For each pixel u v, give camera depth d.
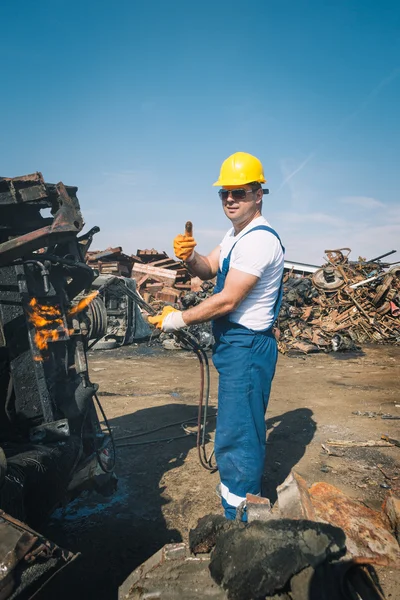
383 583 2.08
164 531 2.76
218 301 2.38
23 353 2.56
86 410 2.90
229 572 1.39
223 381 2.57
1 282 2.50
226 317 2.56
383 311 13.84
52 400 2.74
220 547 1.48
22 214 2.68
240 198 2.49
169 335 12.11
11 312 2.54
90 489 2.94
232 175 2.47
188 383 7.14
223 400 2.56
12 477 2.00
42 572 1.44
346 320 13.93
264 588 1.30
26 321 2.51
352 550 1.52
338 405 5.70
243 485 2.52
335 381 7.36
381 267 17.20
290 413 5.29
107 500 3.14
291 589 1.31
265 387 2.56
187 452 4.02
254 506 1.75
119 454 3.98
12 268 2.55
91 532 2.75
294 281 16.33
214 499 3.13
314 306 15.05
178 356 10.13
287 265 19.91
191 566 1.54
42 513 2.29
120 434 4.55
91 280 2.96
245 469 2.51
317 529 1.42
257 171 2.51
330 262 16.25
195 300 14.88
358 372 8.27
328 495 1.89
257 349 2.51
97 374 7.95
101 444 2.99
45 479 2.26
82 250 2.97
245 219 2.54
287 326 12.75
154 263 18.41
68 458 2.53
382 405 5.72
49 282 2.64
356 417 5.14
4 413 2.59
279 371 8.37
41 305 2.70
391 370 8.47
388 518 1.76
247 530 1.48
